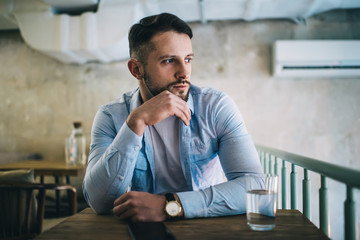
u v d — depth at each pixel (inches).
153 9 132.0
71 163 133.8
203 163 46.4
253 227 30.1
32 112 161.6
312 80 147.0
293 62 139.9
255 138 147.6
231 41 149.3
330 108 146.4
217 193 35.3
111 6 129.3
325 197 38.7
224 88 149.2
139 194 34.6
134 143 38.6
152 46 39.4
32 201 66.2
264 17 146.5
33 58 161.6
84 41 130.1
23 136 161.9
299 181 106.7
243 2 126.0
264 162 83.5
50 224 108.6
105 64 157.6
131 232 28.6
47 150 160.4
